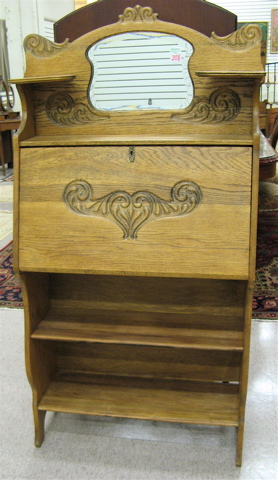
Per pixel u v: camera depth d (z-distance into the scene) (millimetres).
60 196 1622
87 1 8156
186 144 1556
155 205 1581
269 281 3352
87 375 2078
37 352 1849
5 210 5055
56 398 1900
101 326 1845
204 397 1909
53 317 1926
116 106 1726
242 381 1688
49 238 1632
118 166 1589
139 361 2074
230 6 8719
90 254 1613
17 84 1617
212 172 1546
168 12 1770
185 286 1930
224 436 1921
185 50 1640
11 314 2967
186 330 1811
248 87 1620
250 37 1585
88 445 1884
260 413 2035
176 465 1772
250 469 1749
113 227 1602
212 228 1555
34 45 1692
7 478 1725
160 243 1581
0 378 2309
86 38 1662
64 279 1989
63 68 1693
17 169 1632
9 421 2021
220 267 1555
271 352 2467
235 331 1800
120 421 2023
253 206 1526
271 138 4668
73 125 1744
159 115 1698
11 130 6887
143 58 1669
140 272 1593
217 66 1625
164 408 1838
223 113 1664
